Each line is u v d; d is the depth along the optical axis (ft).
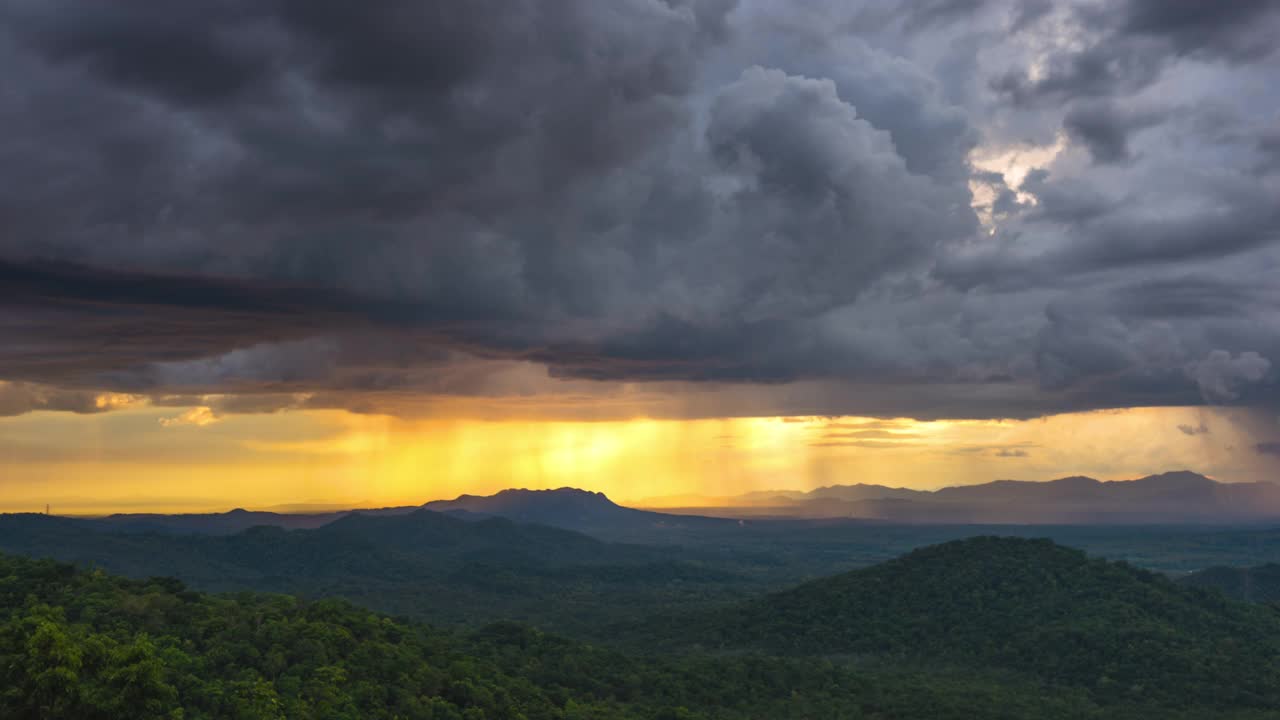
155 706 343.67
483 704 522.06
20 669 330.54
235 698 425.28
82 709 328.29
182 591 578.66
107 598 529.86
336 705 451.94
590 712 564.71
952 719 639.35
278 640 511.81
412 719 476.13
